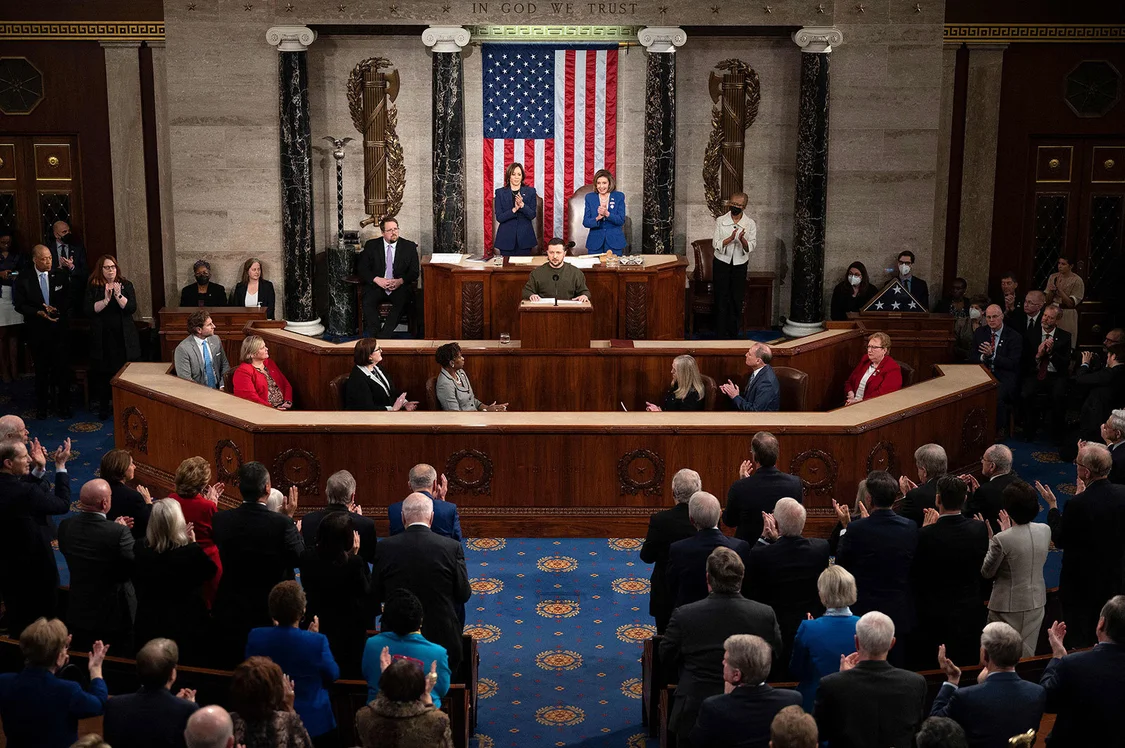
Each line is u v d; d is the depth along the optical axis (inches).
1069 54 565.6
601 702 260.1
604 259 481.7
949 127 572.7
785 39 572.1
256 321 453.1
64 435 450.9
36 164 562.9
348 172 577.6
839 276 572.4
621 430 342.3
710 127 580.4
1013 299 520.1
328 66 567.8
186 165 552.1
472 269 473.7
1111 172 580.4
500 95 569.9
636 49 568.7
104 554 241.6
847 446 342.0
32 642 182.7
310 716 194.4
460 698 207.2
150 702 172.6
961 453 379.6
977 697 176.7
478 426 341.7
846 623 200.4
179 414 363.6
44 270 466.9
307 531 246.5
